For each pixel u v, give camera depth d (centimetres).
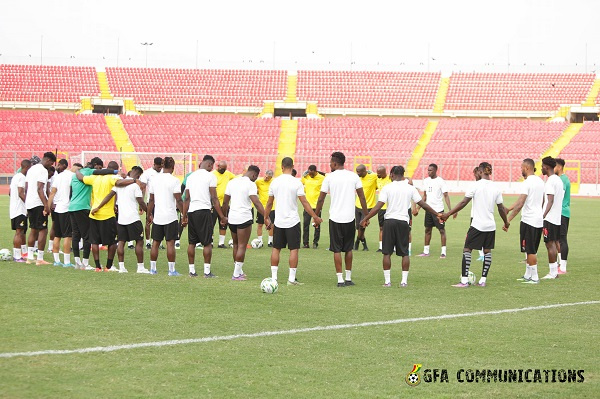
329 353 745
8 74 6141
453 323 896
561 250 1387
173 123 5534
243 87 6394
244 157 4994
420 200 1203
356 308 983
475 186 1204
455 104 6181
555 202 1304
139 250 1298
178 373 663
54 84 6134
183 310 936
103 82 6250
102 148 5138
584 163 4959
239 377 656
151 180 1305
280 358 722
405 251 1192
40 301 973
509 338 821
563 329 870
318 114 6141
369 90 6419
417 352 755
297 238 1188
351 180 1184
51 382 626
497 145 5341
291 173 1241
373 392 625
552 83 6400
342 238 1185
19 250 1417
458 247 1870
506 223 1239
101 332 805
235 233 1256
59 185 1352
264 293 1085
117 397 594
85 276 1211
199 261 1496
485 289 1180
